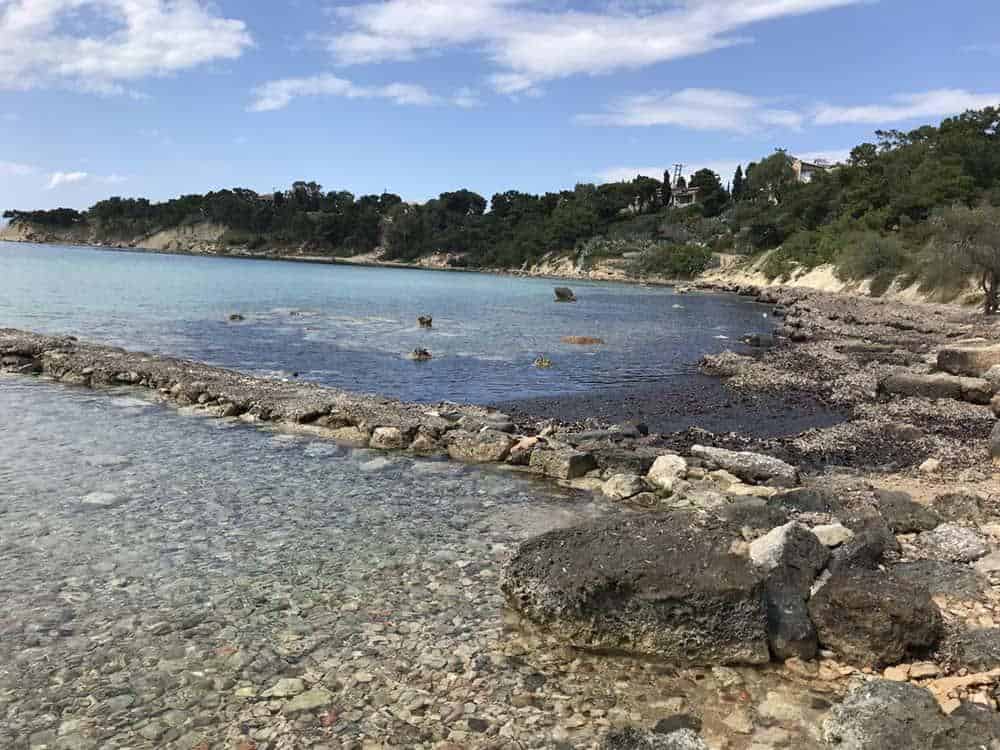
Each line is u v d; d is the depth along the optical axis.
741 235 132.50
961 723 5.24
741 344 39.12
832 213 112.75
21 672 6.25
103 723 5.60
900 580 7.92
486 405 21.58
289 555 8.91
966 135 98.50
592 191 182.38
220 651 6.65
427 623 7.27
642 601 6.70
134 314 42.56
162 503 10.68
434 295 75.94
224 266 134.12
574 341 37.66
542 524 10.40
